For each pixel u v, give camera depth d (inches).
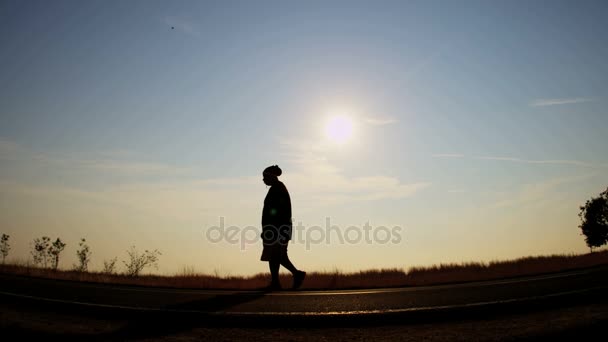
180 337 212.8
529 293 318.7
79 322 243.3
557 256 848.3
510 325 230.5
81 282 436.5
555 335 205.0
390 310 257.6
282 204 407.5
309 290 394.6
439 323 245.3
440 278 500.1
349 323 245.6
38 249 682.8
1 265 579.2
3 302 299.4
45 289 357.7
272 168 415.8
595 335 205.0
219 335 219.1
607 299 296.7
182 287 417.7
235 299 318.0
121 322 246.7
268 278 514.6
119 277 518.6
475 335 211.8
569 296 293.4
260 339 212.7
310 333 225.5
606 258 741.9
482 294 326.3
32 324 230.5
